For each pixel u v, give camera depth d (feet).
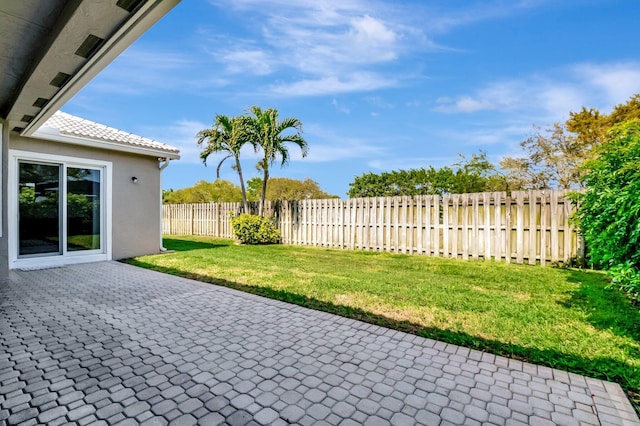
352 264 25.75
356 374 9.05
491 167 58.03
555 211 24.67
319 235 39.01
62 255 25.54
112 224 28.22
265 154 39.60
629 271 10.44
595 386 8.43
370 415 7.30
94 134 26.86
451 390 8.29
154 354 10.28
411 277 20.56
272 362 9.75
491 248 27.55
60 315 13.85
